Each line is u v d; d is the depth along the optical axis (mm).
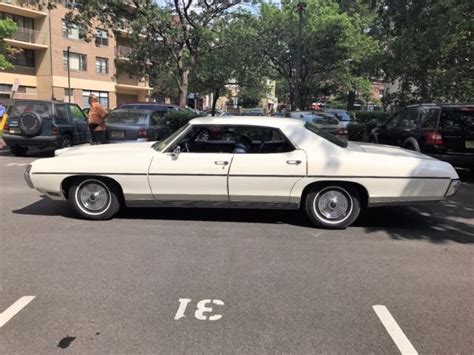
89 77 47156
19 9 40406
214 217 7074
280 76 40781
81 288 4449
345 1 28422
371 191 6379
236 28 25625
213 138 6738
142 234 6203
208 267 5008
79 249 5582
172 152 6637
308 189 6496
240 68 30859
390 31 16828
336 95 47812
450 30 13203
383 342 3527
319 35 34750
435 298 4305
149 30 22500
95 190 6809
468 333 3680
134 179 6613
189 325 3748
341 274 4855
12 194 8688
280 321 3828
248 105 79312
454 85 17141
